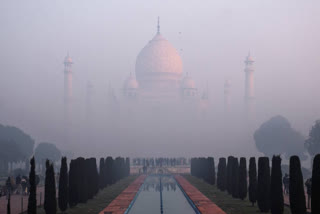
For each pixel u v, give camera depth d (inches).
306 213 1259.2
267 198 1389.0
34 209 1222.3
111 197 1873.8
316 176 1095.6
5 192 1907.0
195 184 2578.7
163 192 2210.9
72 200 1536.7
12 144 3782.0
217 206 1539.1
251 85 6190.9
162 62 6865.2
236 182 1804.9
